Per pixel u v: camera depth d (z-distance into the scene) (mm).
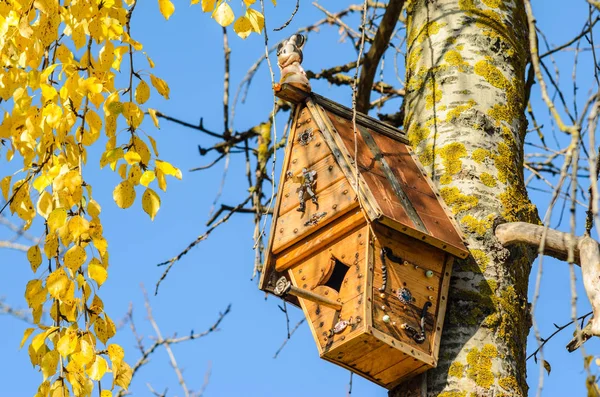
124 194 4508
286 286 4590
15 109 4609
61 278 4293
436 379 4613
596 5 3207
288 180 5340
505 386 4520
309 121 5363
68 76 4457
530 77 6957
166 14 4711
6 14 4684
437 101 5484
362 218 4855
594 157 2953
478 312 4730
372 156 5180
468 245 4922
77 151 4551
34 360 4387
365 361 4719
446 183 5176
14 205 4586
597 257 4531
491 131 5352
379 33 6977
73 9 4500
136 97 4652
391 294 4695
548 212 3270
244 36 4629
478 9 5824
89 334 4309
